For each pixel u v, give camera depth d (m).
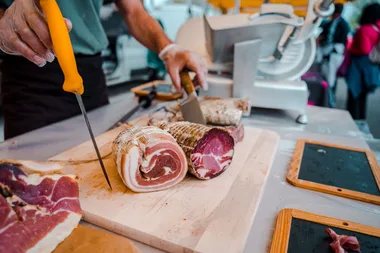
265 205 0.85
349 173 1.00
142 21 1.57
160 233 0.71
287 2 1.91
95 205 0.80
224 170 0.97
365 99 3.64
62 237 0.69
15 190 0.66
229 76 1.56
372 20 3.43
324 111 1.70
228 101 1.37
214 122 1.28
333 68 3.67
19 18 0.77
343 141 1.28
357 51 3.50
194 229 0.72
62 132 1.36
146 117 1.44
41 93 1.43
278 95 1.46
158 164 0.87
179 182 0.92
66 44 0.70
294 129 1.42
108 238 0.69
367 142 1.39
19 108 1.43
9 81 1.42
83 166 1.01
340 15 3.55
